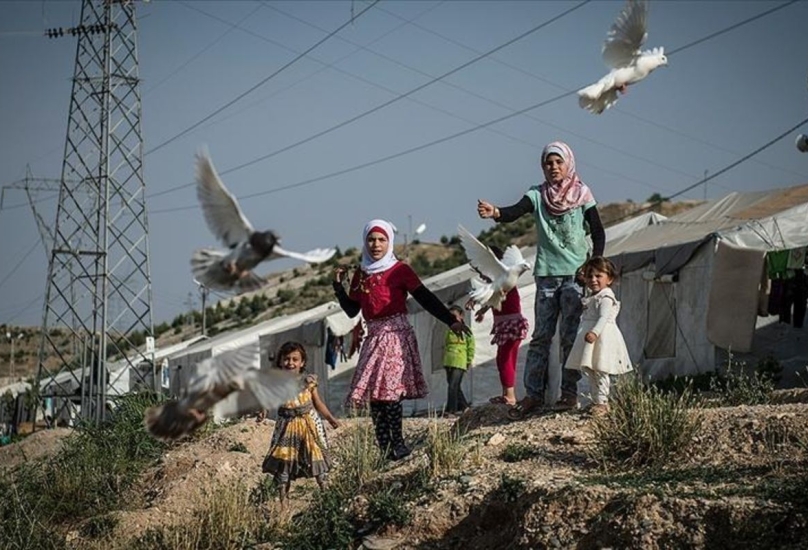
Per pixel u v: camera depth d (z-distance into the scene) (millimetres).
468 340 19422
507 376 12633
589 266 10906
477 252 10828
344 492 10688
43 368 41312
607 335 10734
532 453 10156
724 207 23906
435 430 10695
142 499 13648
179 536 11008
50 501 13836
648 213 28875
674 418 9570
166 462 14422
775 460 8781
